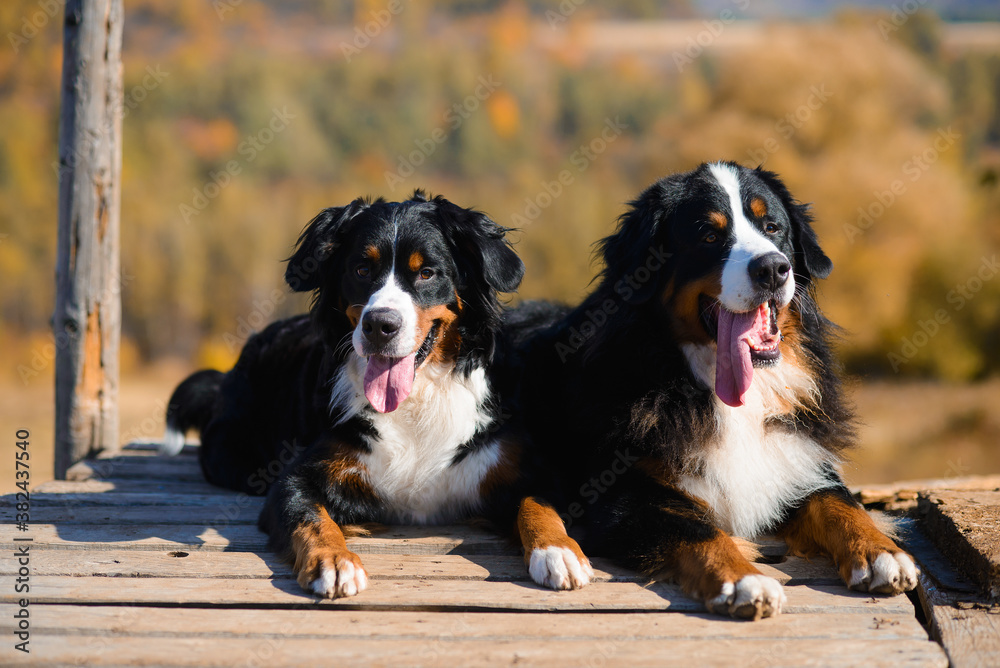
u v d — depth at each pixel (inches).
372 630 98.8
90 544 126.3
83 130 180.5
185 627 98.7
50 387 900.6
